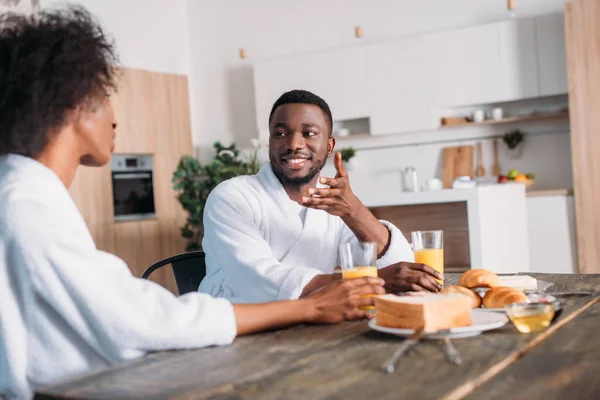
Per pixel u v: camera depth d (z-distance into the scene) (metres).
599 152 4.39
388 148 5.64
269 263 1.47
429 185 4.68
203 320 1.03
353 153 5.64
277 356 0.94
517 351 0.90
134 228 5.46
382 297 1.07
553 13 4.87
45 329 0.99
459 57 5.06
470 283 1.30
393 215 4.15
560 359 0.85
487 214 3.76
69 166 1.09
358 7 5.67
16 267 0.97
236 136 6.29
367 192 5.74
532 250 4.71
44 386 0.83
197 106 6.47
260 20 6.12
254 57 6.18
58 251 0.97
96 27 1.14
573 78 4.45
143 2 6.03
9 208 0.98
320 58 5.60
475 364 0.83
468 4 5.23
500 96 4.93
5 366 0.99
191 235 5.37
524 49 4.84
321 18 5.84
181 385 0.80
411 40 5.23
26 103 1.04
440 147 5.44
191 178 5.33
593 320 1.10
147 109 5.66
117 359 1.00
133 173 5.52
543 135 5.07
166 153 5.79
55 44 1.05
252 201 1.68
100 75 1.10
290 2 5.97
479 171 5.28
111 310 0.98
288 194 1.74
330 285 1.19
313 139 1.70
